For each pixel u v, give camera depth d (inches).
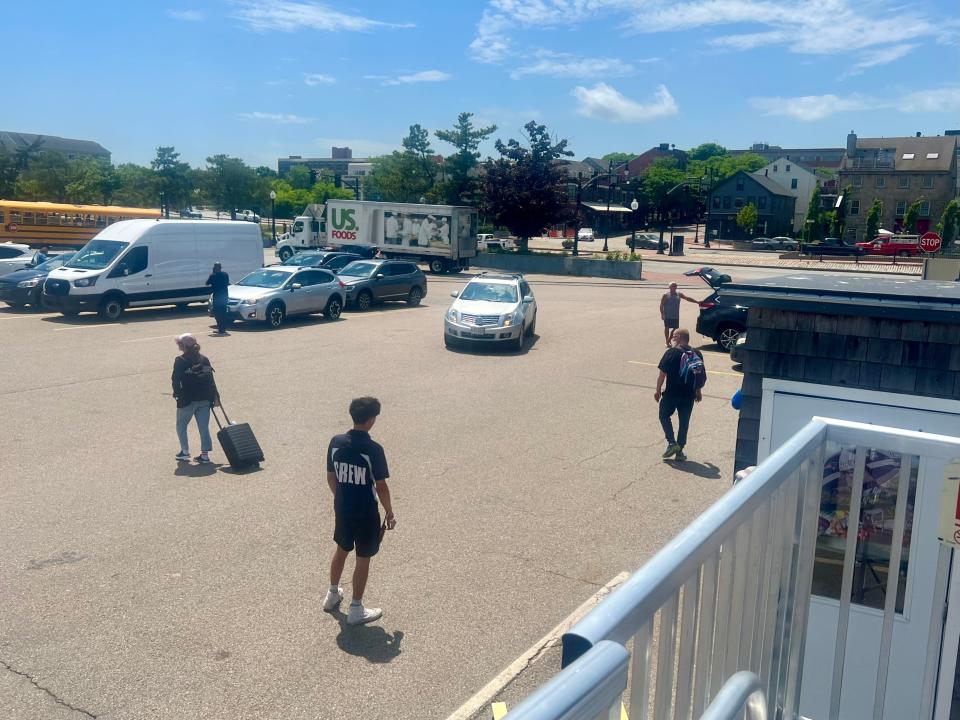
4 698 202.2
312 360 674.8
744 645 102.8
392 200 2320.4
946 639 151.6
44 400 514.9
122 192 2640.3
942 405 197.9
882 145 3651.6
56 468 386.6
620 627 66.4
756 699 72.2
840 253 2615.7
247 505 344.8
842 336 207.8
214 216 3440.0
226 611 251.6
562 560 299.0
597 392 585.9
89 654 224.1
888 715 183.9
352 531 242.2
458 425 486.9
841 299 202.7
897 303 196.1
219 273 794.2
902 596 182.2
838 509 187.5
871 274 1985.7
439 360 692.1
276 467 398.6
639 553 307.4
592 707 54.4
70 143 6117.1
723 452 445.7
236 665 221.0
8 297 911.7
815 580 190.5
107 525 318.3
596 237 3801.7
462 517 339.6
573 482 388.5
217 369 626.8
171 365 630.5
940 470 174.4
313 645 233.0
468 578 281.4
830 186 3959.2
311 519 330.6
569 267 1818.4
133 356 661.3
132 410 496.4
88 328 802.8
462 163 2170.3
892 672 183.2
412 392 572.1
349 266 1073.5
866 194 3410.4
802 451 117.7
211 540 306.7
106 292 856.9
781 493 113.9
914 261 2476.6
